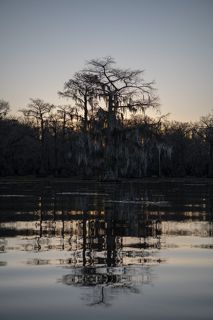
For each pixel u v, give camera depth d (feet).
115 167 199.52
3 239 56.24
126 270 38.60
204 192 158.40
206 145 350.43
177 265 40.60
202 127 373.81
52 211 91.30
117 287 32.99
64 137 297.74
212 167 332.19
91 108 205.05
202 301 29.45
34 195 136.15
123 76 200.95
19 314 27.09
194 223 73.05
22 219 77.87
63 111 280.51
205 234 60.95
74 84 217.15
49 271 38.19
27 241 54.80
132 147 194.08
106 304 28.86
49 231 63.67
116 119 197.47
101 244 52.80
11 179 259.39
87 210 93.45
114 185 193.67
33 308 28.14
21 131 296.10
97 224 71.56
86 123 207.41
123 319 26.18
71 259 43.47
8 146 288.51
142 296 30.63
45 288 32.76
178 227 68.18
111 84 203.51
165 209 96.37
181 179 287.89
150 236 59.16
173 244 52.85
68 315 26.91
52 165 314.55
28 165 301.22
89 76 205.77
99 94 199.41
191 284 33.68
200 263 41.50
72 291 31.96
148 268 39.34
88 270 38.63
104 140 196.13
